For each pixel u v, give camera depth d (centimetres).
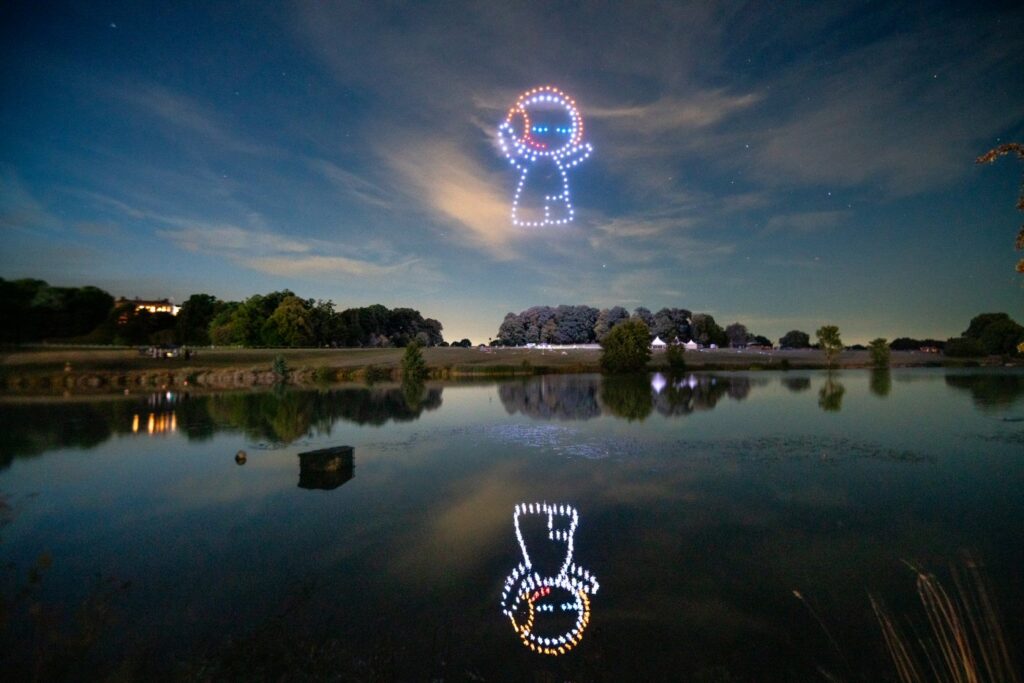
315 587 781
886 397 3030
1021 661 532
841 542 925
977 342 7531
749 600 721
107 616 686
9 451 1798
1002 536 939
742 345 12469
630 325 5725
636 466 1480
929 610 677
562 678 557
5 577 830
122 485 1370
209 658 591
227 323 8006
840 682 542
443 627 664
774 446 1706
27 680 536
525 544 939
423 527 1031
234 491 1299
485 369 5681
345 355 6744
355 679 554
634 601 726
